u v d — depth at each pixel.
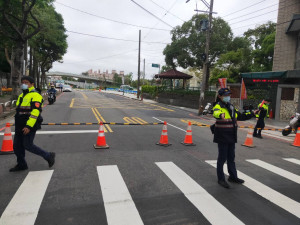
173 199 3.91
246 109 4.81
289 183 4.86
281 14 17.92
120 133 9.32
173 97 28.69
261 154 7.25
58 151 6.47
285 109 15.66
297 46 16.92
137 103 28.14
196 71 44.09
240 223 3.27
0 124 10.65
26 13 16.44
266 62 26.55
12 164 5.31
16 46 17.27
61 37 38.69
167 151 6.98
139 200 3.83
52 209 3.45
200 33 28.45
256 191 4.38
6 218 3.18
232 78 24.69
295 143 8.76
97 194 3.98
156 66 33.38
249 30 31.44
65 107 19.08
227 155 4.79
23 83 4.59
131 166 5.49
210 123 14.20
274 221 3.35
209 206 3.72
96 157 6.07
